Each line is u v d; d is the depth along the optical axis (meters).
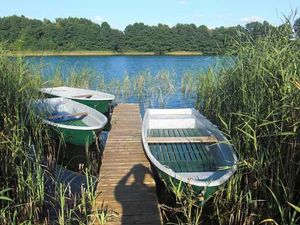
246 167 3.87
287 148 3.33
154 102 11.27
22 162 4.05
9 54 5.28
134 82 13.28
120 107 9.66
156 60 26.75
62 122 6.68
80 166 5.35
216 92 6.56
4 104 4.43
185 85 12.33
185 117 6.35
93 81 12.48
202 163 4.63
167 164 4.59
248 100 4.15
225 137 4.62
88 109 7.20
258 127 3.64
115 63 24.41
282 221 2.99
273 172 3.45
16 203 3.74
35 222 3.62
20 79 4.89
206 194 3.60
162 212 4.09
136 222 3.62
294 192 3.25
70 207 4.03
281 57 3.95
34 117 4.95
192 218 3.92
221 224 3.78
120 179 4.65
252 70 4.42
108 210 3.83
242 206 3.79
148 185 4.47
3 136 3.92
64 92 9.34
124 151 5.77
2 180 3.85
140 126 7.48
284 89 3.44
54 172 5.10
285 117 3.35
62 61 11.88
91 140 5.86
